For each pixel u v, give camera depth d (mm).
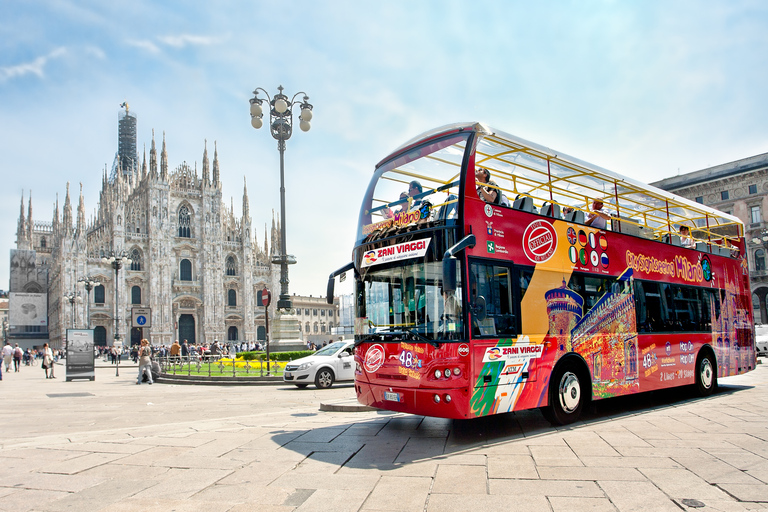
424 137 9016
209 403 15266
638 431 8500
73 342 26250
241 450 7457
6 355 38875
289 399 15672
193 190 84875
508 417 10227
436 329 7633
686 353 12383
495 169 9578
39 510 5098
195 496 5457
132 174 111250
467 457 6949
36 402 16422
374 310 8625
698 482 5680
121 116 121875
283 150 26359
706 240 14438
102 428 11031
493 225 8234
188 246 82875
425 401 7617
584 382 9578
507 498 5230
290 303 29641
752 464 6375
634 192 11656
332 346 20109
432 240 7918
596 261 10172
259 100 23891
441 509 4965
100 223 95438
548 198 10812
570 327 9281
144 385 23328
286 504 5176
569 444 7602
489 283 8000
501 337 7996
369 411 11438
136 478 6133
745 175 50969
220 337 83125
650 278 11641
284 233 27828
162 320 78250
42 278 103438
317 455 7156
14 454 7363
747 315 15430
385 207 9352
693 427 8781
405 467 6496
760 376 18531
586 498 5211
